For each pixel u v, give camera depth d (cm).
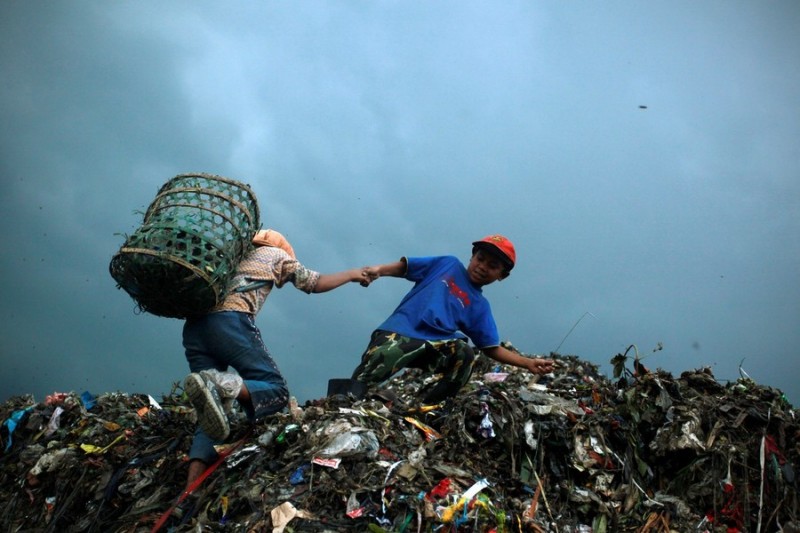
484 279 572
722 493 495
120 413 589
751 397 572
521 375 693
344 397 525
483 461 491
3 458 572
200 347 471
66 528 500
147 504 473
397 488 428
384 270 570
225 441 488
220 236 441
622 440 519
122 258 435
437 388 557
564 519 463
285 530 402
